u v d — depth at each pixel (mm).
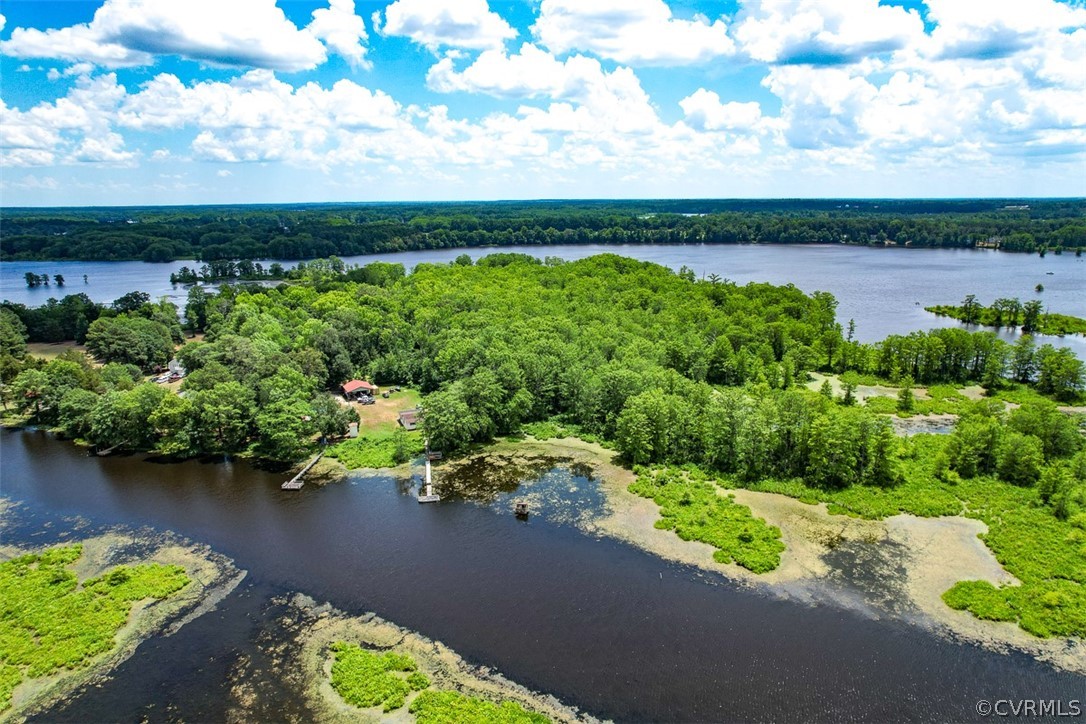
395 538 74000
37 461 96750
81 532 76312
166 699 50750
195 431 97938
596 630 57719
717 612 59719
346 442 101312
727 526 73188
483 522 77062
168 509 81688
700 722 47844
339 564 68875
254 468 93562
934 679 51531
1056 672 51844
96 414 98812
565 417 110000
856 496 78688
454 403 96250
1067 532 69125
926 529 72062
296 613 61000
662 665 53406
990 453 83375
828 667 52875
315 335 133000
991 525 71312
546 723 47656
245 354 119062
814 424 82625
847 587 62688
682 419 92062
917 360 130125
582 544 71750
